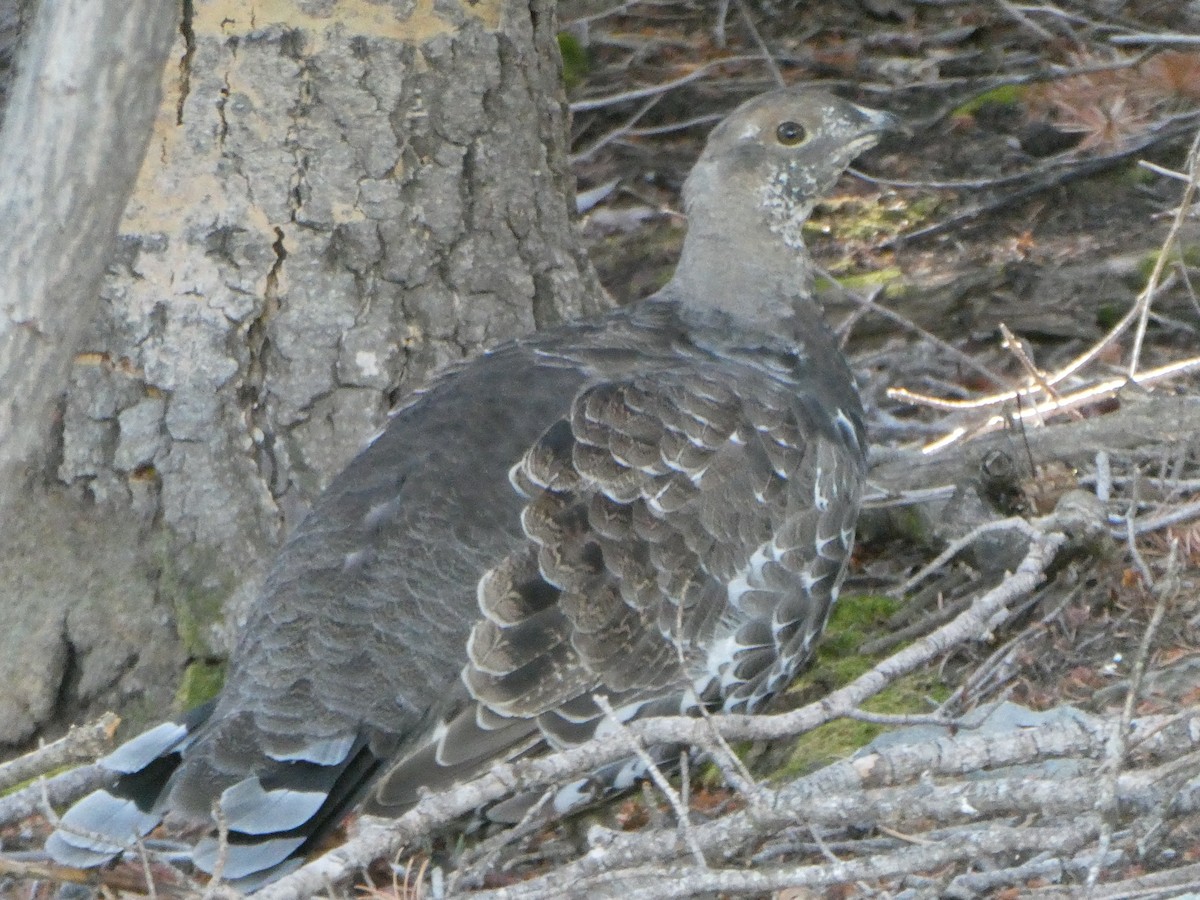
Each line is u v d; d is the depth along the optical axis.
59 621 9.97
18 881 8.21
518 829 8.12
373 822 7.35
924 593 10.75
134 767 7.79
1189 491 11.02
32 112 6.07
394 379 10.29
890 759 7.58
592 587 8.30
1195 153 12.23
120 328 10.01
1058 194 15.59
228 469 10.05
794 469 9.09
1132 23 16.22
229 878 7.34
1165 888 6.77
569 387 8.91
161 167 10.05
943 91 17.34
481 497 8.40
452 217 10.51
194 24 10.04
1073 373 12.75
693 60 18.67
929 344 14.03
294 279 10.17
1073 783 7.15
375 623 8.16
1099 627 10.10
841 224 15.95
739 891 6.92
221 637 9.97
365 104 10.30
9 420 6.29
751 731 7.79
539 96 11.05
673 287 10.24
